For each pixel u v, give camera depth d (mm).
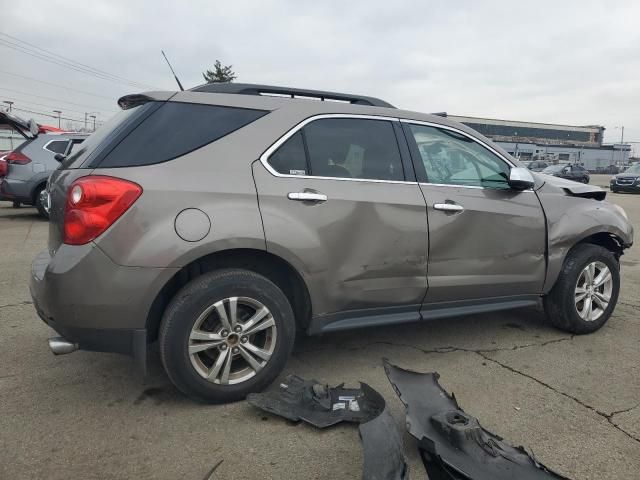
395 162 3539
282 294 3105
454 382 3418
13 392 3178
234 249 3002
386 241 3383
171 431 2766
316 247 3143
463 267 3695
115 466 2459
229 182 2947
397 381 2922
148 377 3406
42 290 2771
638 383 3436
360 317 3445
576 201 4273
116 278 2697
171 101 3047
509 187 3939
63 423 2826
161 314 3029
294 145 3219
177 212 2791
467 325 4566
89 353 3795
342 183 3289
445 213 3586
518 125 92188
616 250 4629
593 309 4398
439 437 2488
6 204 14438
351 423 2861
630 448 2688
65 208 2756
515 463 2363
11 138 26250
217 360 2955
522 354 3910
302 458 2557
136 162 2832
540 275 4055
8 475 2369
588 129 99562
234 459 2539
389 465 2273
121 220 2701
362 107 3549
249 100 3232
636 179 24766
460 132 3908
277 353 3104
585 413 3031
